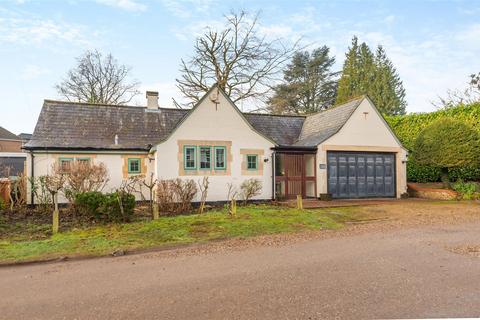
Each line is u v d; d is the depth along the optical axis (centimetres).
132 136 1798
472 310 446
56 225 966
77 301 498
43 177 1401
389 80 4478
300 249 796
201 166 1593
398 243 837
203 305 475
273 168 1706
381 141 1894
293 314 441
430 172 2059
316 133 1970
